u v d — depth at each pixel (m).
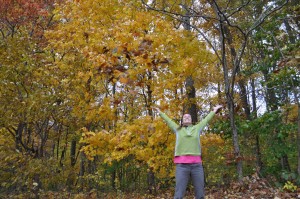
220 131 9.07
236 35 11.45
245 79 10.78
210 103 11.88
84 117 8.25
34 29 11.37
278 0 9.16
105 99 6.89
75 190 8.75
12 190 8.33
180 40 7.12
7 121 7.28
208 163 9.19
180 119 7.30
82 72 7.31
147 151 6.75
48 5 11.65
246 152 9.77
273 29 9.27
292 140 9.34
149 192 9.38
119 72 5.34
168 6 8.35
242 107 11.45
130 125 6.84
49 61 8.05
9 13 10.58
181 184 4.64
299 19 9.14
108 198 9.01
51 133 8.66
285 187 6.45
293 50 7.33
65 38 8.16
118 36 6.11
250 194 6.52
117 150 6.71
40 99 7.16
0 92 7.39
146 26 6.90
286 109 8.20
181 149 4.75
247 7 10.59
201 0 9.54
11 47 7.56
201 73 9.51
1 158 7.32
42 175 7.59
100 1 7.45
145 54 5.43
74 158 9.62
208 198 6.96
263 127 8.54
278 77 8.44
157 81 7.06
